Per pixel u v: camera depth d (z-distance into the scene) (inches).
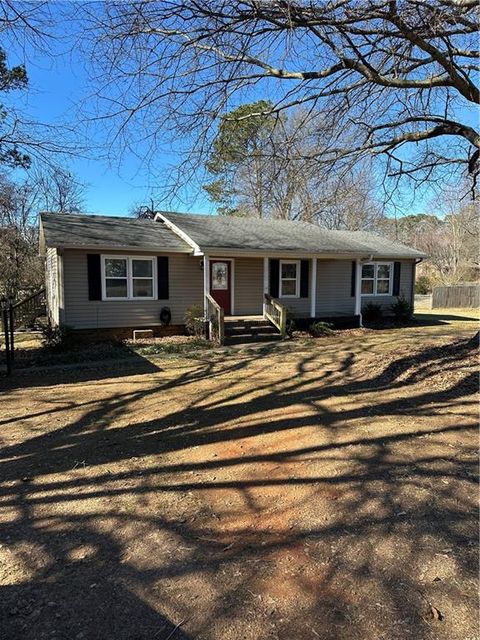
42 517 119.1
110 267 476.1
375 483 132.6
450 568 92.4
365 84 229.3
